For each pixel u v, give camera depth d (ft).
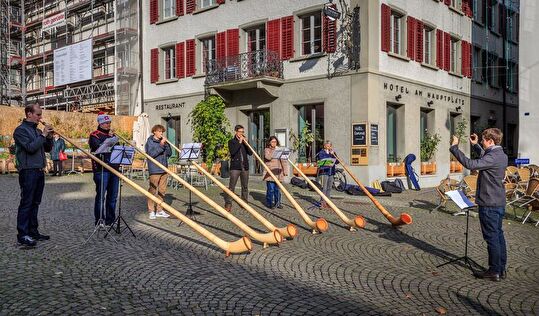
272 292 16.44
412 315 14.73
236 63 60.54
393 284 17.80
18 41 105.70
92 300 15.25
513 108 86.02
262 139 61.05
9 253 20.84
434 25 61.98
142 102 76.02
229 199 33.86
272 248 23.02
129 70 76.38
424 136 62.39
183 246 22.89
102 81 85.76
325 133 53.72
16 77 105.50
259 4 59.98
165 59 73.87
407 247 23.89
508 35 84.94
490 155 18.29
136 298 15.55
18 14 104.47
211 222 29.58
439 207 37.73
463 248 23.89
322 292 16.62
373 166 51.03
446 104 64.95
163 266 19.31
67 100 90.63
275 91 57.47
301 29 56.80
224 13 64.13
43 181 23.17
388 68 53.57
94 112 84.69
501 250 18.78
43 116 66.39
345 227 29.04
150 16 74.43
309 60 55.16
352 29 51.37
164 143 30.83
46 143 23.17
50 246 22.26
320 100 54.03
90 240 23.67
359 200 42.09
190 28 68.74
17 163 22.04
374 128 51.08
